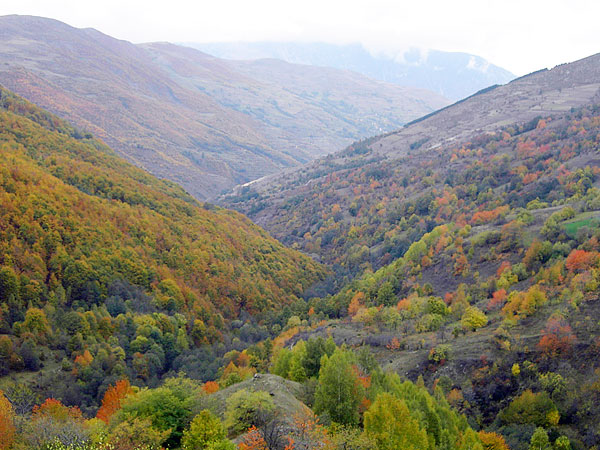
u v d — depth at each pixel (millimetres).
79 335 98062
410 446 49469
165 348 110750
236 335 132875
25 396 74750
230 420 49125
